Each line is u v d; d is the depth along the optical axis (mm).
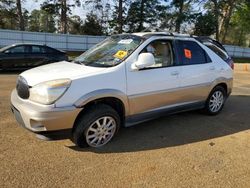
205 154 4422
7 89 8500
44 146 4422
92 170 3795
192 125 5730
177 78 5270
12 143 4477
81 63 4871
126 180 3598
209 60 6027
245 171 3959
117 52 4840
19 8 32875
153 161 4113
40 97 3939
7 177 3535
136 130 5309
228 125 5844
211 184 3596
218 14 41656
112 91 4336
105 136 4520
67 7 37406
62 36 28906
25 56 13031
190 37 5789
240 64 25797
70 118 4016
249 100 8281
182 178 3699
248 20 49719
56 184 3443
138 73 4676
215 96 6355
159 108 5137
